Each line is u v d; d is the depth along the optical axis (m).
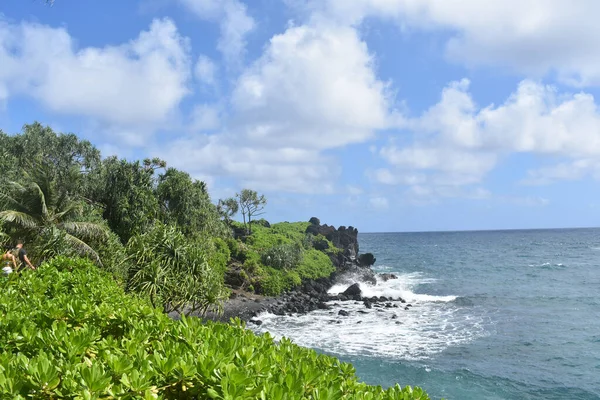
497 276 67.56
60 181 39.81
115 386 3.12
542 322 34.91
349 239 81.19
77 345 4.04
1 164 37.47
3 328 4.61
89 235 27.91
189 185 47.00
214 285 23.22
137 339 4.52
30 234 26.16
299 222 84.25
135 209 41.16
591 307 40.84
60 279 9.23
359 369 23.84
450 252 129.12
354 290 49.78
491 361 25.08
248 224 73.69
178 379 3.35
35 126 50.75
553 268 77.75
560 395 20.58
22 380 3.17
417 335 30.98
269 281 47.56
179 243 23.03
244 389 3.02
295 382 3.30
